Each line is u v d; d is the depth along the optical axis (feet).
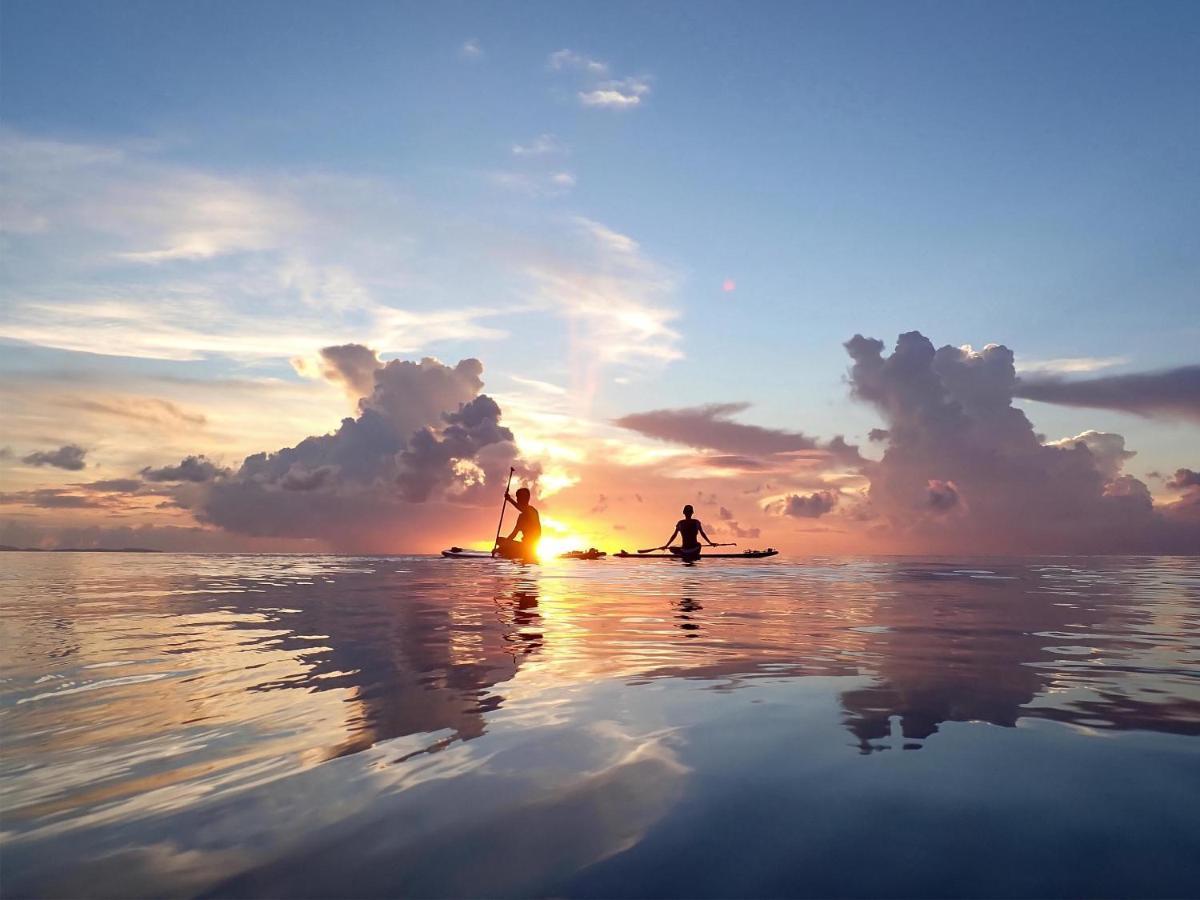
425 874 3.85
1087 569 43.93
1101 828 4.38
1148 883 3.70
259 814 4.70
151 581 28.45
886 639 12.88
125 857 4.11
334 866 3.95
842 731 6.60
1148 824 4.44
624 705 7.66
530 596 22.44
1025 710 7.43
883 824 4.46
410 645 12.02
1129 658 10.73
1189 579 33.19
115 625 14.69
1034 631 14.11
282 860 4.04
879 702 7.76
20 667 9.97
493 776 5.40
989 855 4.03
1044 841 4.21
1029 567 47.21
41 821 4.64
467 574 34.63
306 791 5.12
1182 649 11.68
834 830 4.38
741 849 4.12
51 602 19.74
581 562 53.42
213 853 4.14
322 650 11.46
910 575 36.50
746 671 9.64
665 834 4.33
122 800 4.98
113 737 6.52
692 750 6.02
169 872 3.92
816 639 12.85
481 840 4.27
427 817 4.63
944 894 3.59
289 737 6.49
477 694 8.22
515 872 3.86
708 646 11.96
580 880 3.77
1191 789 5.04
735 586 27.91
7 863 4.04
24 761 5.83
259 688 8.58
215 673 9.52
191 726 6.88
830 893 3.60
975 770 5.48
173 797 5.03
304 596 21.76
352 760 5.81
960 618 16.57
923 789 5.06
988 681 8.96
